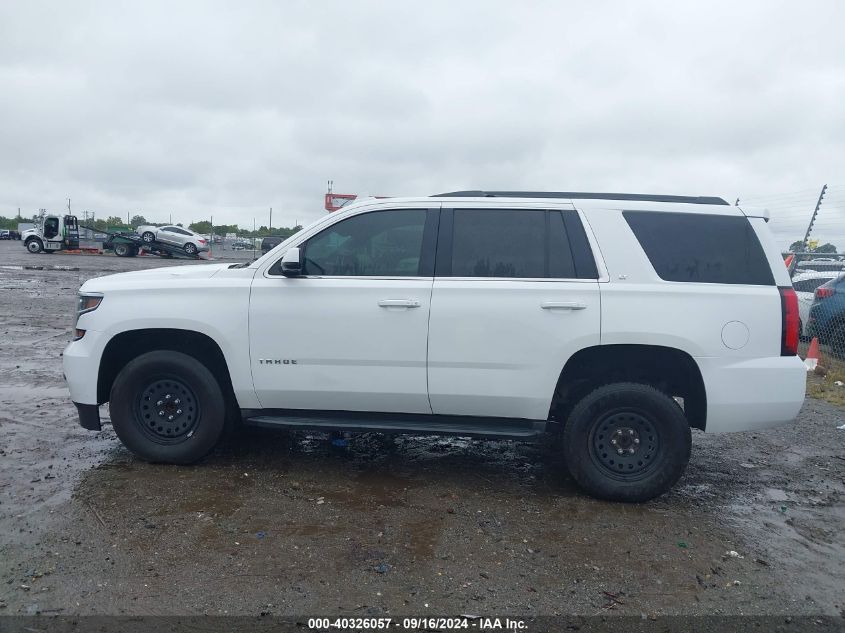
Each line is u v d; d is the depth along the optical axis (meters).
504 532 4.31
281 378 5.00
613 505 4.82
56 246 43.22
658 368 5.07
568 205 4.92
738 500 5.02
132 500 4.60
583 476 4.82
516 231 4.91
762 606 3.54
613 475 4.83
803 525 4.60
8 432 6.07
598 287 4.70
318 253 5.05
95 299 5.16
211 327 4.99
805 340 12.39
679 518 4.64
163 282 5.12
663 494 5.08
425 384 4.86
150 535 4.09
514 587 3.65
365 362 4.89
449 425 4.95
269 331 4.96
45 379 8.21
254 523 4.30
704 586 3.73
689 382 4.91
